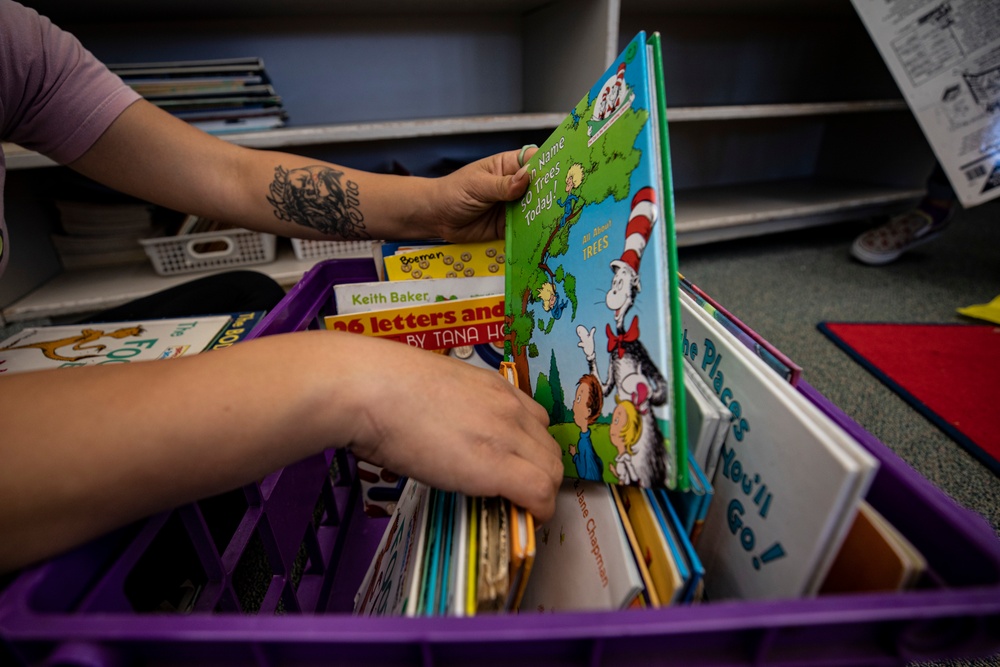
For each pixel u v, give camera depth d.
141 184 0.54
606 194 0.33
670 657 0.21
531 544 0.27
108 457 0.22
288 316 0.46
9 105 0.48
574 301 0.37
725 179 2.04
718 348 0.33
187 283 0.77
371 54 1.46
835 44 1.96
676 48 1.78
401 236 0.56
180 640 0.19
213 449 0.23
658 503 0.30
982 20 1.09
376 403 0.26
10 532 0.21
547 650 0.20
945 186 1.43
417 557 0.29
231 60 1.10
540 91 1.50
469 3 1.31
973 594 0.20
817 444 0.24
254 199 0.54
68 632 0.19
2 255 0.48
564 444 0.37
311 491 0.48
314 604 0.48
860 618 0.19
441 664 0.20
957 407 0.86
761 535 0.28
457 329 0.51
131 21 1.24
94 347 0.51
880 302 1.29
